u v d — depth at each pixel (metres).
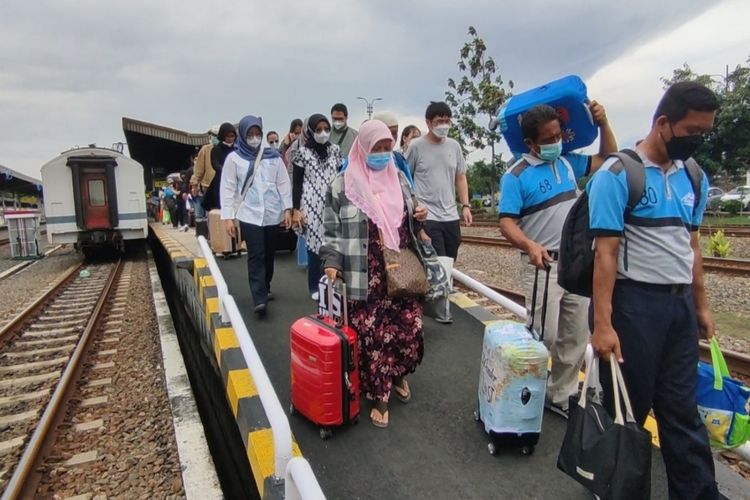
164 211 20.56
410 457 2.88
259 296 5.04
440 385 3.78
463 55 28.00
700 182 2.28
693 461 2.16
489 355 2.94
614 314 2.21
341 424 3.04
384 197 3.02
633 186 2.10
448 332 4.86
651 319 2.14
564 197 3.08
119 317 8.41
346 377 2.95
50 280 12.79
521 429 2.82
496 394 2.83
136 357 6.34
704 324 2.41
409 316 3.21
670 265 2.14
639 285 2.15
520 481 2.69
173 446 4.08
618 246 2.17
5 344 7.18
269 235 5.30
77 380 5.60
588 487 2.05
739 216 24.64
